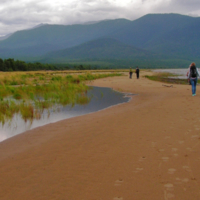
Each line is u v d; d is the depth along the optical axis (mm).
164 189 3295
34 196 3252
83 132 6312
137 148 4871
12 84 23047
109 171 3877
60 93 14680
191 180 3508
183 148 4777
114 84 23156
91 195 3211
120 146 5031
